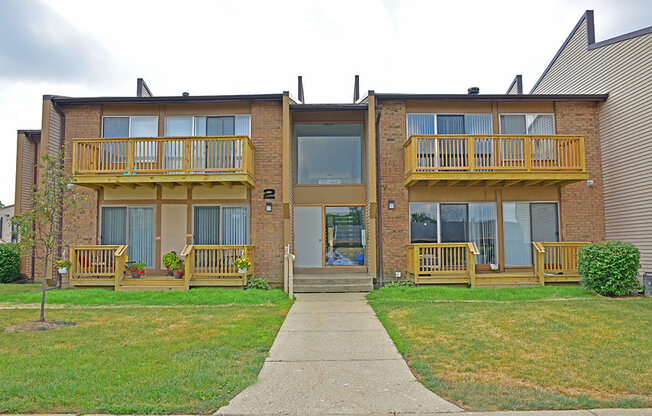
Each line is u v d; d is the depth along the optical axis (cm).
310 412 409
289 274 1089
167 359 550
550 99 1287
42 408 404
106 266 1165
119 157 1218
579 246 1194
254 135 1256
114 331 700
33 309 892
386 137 1262
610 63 1273
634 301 929
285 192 1208
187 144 1152
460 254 1203
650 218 1121
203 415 400
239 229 1244
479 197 1271
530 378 485
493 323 737
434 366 533
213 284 1152
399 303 943
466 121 1295
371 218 1234
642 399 425
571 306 873
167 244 1240
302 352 609
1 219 1900
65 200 803
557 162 1195
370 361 569
